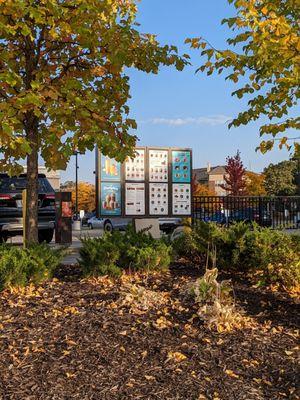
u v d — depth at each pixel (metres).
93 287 6.48
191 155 11.63
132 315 5.19
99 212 10.67
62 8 6.37
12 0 5.92
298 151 6.37
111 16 7.09
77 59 7.84
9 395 3.45
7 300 5.74
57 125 6.37
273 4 6.06
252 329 5.05
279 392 3.71
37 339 4.50
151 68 7.84
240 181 51.75
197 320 5.12
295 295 6.45
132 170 11.00
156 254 7.43
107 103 7.84
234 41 6.34
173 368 4.00
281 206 16.66
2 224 13.33
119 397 3.48
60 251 7.31
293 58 5.42
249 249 7.54
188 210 11.51
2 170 8.10
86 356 4.15
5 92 6.75
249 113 7.07
